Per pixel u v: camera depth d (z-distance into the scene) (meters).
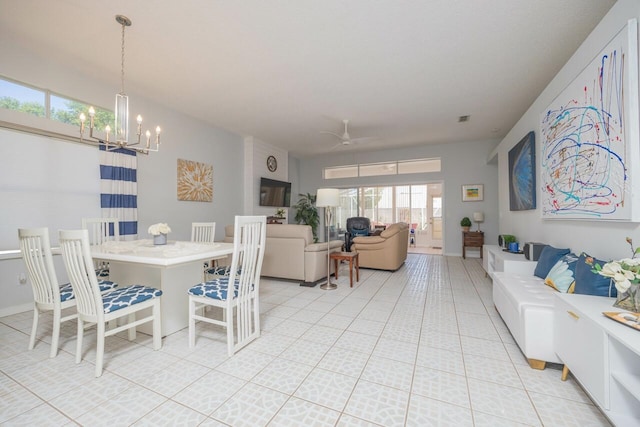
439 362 1.91
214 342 2.23
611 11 1.95
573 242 2.60
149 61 3.20
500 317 2.73
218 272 2.89
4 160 2.88
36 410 1.44
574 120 2.44
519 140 4.23
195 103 4.42
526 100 4.24
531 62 3.18
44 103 3.16
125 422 1.36
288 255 4.00
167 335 2.36
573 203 2.44
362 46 2.88
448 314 2.82
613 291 1.68
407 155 7.31
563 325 1.64
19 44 2.90
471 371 1.80
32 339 2.08
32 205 3.07
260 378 1.73
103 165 3.66
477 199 6.68
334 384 1.67
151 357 1.98
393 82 3.67
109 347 2.13
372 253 5.03
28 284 3.00
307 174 8.63
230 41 2.81
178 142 4.77
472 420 1.37
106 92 3.74
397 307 3.04
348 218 7.84
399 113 4.79
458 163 6.84
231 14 2.42
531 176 3.54
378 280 4.32
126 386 1.64
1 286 2.81
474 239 6.43
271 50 2.97
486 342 2.21
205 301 2.07
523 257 3.39
